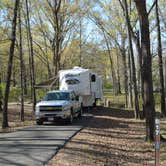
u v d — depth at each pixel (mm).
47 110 25547
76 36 54062
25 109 38594
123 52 49625
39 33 47438
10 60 24250
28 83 61500
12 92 52500
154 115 19281
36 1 43750
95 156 15227
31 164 13109
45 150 15633
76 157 14625
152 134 19234
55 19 43062
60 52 45719
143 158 15844
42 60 56094
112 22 48281
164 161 15500
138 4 18938
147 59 19078
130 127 25219
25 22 38312
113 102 52250
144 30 19047
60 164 13312
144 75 19172
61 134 20406
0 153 15016
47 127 24047
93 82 38062
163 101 34094
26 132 21406
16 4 24078
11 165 12953
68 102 26078
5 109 24328
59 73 35844
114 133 22156
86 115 33375
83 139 19047
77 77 35062
